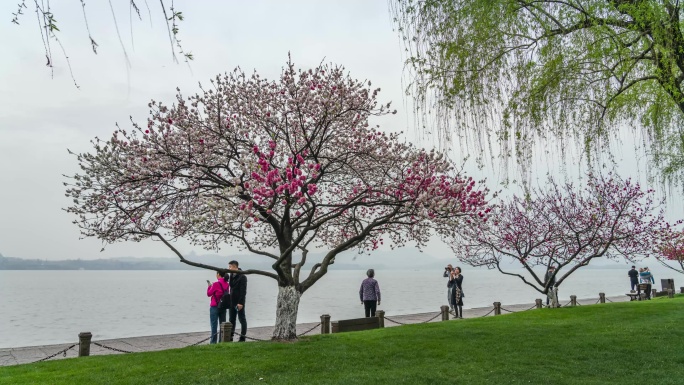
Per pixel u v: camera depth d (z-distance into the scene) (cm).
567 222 1691
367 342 1032
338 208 1187
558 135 678
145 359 884
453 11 700
